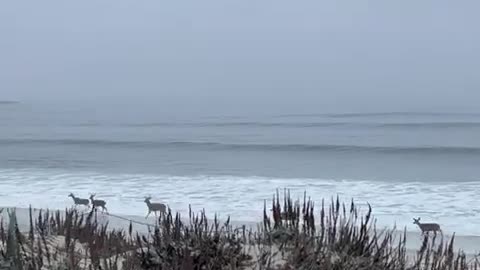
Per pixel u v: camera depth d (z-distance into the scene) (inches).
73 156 2145.7
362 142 2760.8
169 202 1005.8
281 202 977.5
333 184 1289.4
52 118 5575.8
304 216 270.5
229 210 908.0
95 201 834.8
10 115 6417.3
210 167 1758.1
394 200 1047.6
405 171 1694.1
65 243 298.2
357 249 242.7
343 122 4360.2
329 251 234.5
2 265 212.4
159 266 227.0
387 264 244.7
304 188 1210.6
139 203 992.9
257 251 249.1
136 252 243.4
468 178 1475.1
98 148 2519.7
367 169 1745.8
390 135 3297.2
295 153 2295.8
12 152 2313.0
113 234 348.5
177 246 232.1
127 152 2347.4
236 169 1696.6
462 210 936.9
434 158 2128.4
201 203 992.2
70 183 1299.2
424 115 5935.0
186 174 1518.2
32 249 240.4
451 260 252.1
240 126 4079.7
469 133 3410.4
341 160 2055.9
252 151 2373.3
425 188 1223.5
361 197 1082.7
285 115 5782.5
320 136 3225.9
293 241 250.7
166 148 2504.9
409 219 846.5
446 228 780.0
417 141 2839.6
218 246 234.5
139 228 660.1
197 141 2746.1
